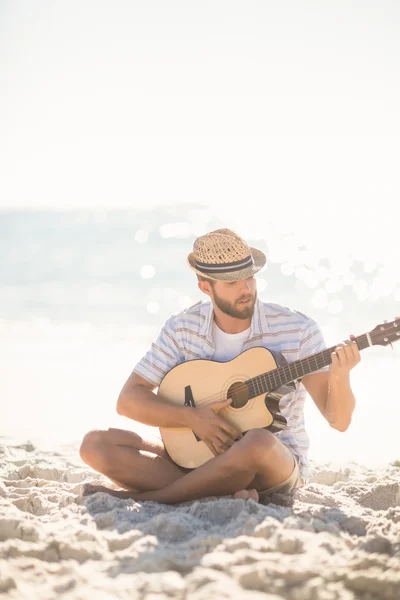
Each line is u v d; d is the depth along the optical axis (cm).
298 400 609
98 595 368
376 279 2438
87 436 588
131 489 592
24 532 463
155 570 405
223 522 512
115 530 479
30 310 2200
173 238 4188
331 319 1919
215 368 595
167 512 532
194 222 4850
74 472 699
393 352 1425
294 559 415
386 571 400
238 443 546
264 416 582
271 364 584
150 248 3822
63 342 1650
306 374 577
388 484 610
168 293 2505
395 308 2011
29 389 1200
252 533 464
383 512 529
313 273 2617
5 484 650
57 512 538
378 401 1073
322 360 572
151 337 1734
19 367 1380
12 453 809
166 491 564
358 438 898
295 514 516
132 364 1393
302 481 606
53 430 948
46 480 660
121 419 1006
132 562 421
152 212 5303
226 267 577
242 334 606
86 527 480
